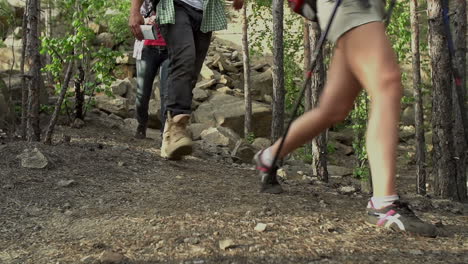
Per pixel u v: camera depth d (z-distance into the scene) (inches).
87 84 317.7
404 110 657.0
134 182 168.1
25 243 115.0
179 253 105.6
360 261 98.1
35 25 201.6
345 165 573.3
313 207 141.3
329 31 103.7
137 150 222.4
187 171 192.9
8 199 143.9
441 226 127.1
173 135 157.8
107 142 249.8
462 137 282.2
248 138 497.7
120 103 417.7
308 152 482.9
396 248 104.7
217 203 143.2
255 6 588.1
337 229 119.0
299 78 628.4
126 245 111.0
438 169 266.5
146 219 127.9
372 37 99.5
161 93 251.4
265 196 153.5
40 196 147.7
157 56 282.0
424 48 477.1
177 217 129.0
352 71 103.4
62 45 298.7
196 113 536.4
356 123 461.7
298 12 111.4
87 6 289.9
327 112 105.4
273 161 103.3
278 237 113.5
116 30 492.1
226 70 664.4
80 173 171.3
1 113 280.4
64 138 223.9
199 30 171.8
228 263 99.5
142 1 167.6
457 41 239.3
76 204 142.7
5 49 490.6
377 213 111.2
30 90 202.7
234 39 727.7
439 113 263.3
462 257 99.7
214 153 294.2
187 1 166.2
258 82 642.8
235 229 119.2
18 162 173.6
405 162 585.6
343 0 101.0
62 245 112.9
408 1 438.9
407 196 216.5
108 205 141.1
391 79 99.3
